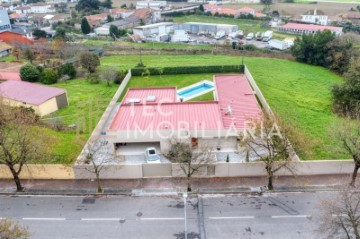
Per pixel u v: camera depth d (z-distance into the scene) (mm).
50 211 32750
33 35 123062
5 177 37750
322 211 30266
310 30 121375
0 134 34094
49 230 30438
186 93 62500
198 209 32500
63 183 36688
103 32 124688
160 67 73875
